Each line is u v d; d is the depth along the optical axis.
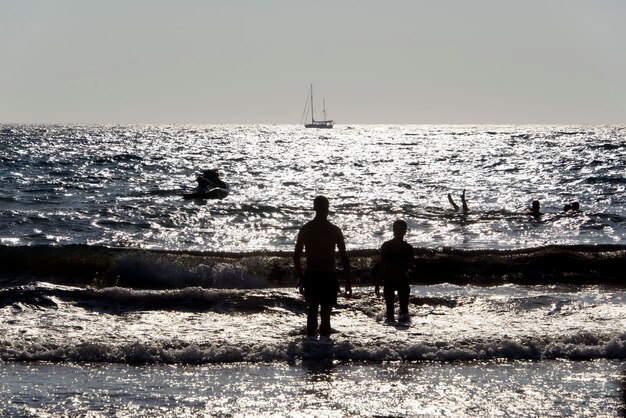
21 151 198.12
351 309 26.89
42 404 16.86
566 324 24.89
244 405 16.89
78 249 36.03
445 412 16.56
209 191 90.00
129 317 25.42
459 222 67.75
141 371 19.81
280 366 20.41
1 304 26.59
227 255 36.94
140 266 34.12
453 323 24.95
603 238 58.97
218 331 23.62
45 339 22.23
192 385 18.50
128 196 91.69
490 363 20.94
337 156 192.62
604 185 111.00
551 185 111.56
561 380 19.20
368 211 75.75
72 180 113.94
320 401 17.27
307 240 23.50
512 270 35.78
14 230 62.00
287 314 26.25
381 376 19.45
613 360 21.30
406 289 25.92
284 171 138.88
